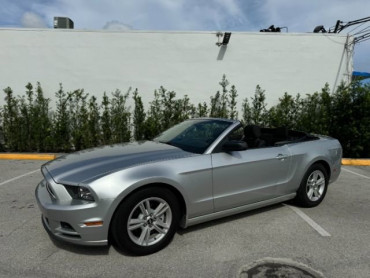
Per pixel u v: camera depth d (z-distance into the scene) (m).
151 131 8.55
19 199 4.56
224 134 3.61
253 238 3.33
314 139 4.61
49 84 8.88
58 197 2.76
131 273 2.63
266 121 8.76
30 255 2.90
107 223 2.68
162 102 8.93
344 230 3.58
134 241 2.84
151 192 2.88
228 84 8.95
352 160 7.81
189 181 3.10
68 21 9.56
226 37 8.49
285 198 4.09
